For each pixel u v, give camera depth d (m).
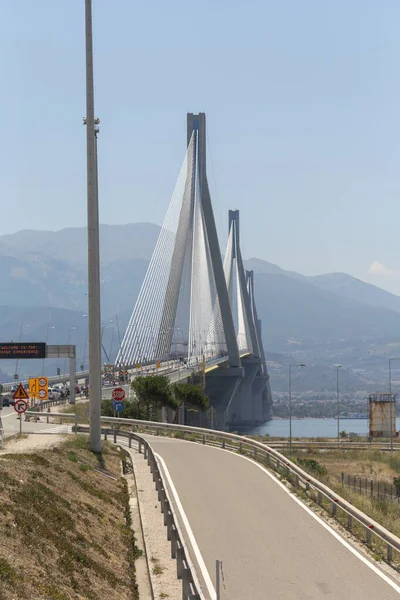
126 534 35.06
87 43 55.31
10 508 28.30
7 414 109.94
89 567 26.73
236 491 45.50
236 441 69.19
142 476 51.84
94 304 56.34
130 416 107.31
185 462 58.91
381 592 25.88
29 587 21.31
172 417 131.00
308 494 44.66
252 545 32.41
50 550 25.94
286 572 28.33
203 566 29.12
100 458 54.34
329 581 27.22
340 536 34.38
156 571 28.80
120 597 25.20
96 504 38.56
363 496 54.31
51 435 68.44
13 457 41.03
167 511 34.81
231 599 24.98
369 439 141.88
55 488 36.56
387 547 30.86
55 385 184.12
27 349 129.75
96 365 56.47
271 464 55.94
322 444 119.38
